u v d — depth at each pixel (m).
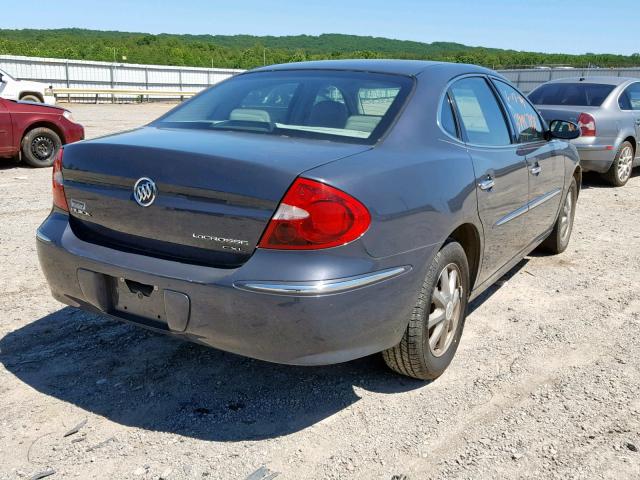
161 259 2.65
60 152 3.06
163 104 30.45
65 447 2.63
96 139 3.04
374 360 3.38
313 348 2.50
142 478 2.45
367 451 2.66
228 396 3.07
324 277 2.42
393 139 2.93
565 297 4.59
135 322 2.76
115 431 2.76
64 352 3.46
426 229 2.82
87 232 2.94
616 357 3.61
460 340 3.73
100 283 2.81
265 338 2.47
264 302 2.42
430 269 2.94
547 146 4.59
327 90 3.27
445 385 3.23
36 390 3.06
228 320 2.49
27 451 2.59
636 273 5.18
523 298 4.55
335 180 2.48
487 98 3.88
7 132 9.56
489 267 3.73
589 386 3.25
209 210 2.53
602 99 9.07
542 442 2.75
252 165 2.47
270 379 3.24
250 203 2.45
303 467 2.55
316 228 2.42
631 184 9.73
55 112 10.17
